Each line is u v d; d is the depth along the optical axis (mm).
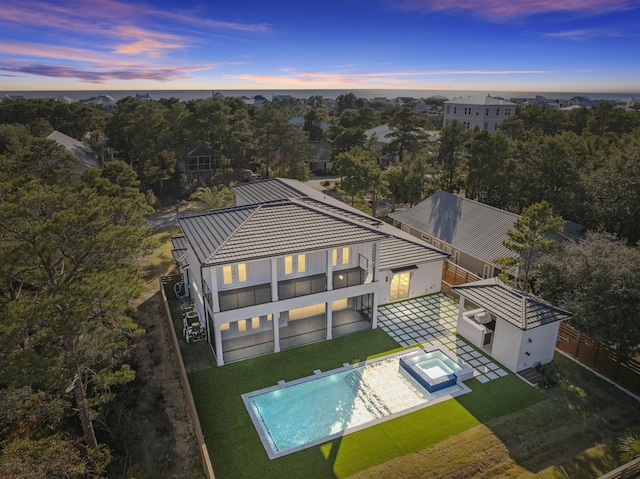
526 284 26172
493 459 16031
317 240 22062
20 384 12219
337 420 18109
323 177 69312
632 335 20125
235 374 20922
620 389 20109
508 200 45906
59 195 16453
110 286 14852
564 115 79125
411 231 40375
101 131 75625
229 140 57438
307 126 96562
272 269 21469
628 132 65312
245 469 15523
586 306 21375
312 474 15297
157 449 16578
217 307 20703
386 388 20125
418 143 66438
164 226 44250
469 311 25594
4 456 12148
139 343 23500
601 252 22609
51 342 14492
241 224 22484
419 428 17562
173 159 55031
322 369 21406
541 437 17125
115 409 18359
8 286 16797
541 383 20297
